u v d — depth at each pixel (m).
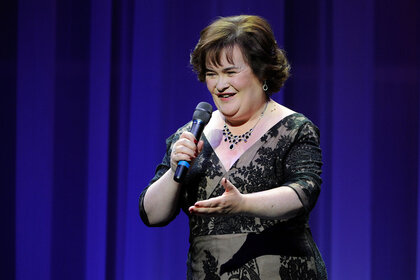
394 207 11.64
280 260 4.98
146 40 11.50
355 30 11.59
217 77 5.14
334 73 11.57
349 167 11.62
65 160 11.65
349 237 11.65
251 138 5.26
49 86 11.64
